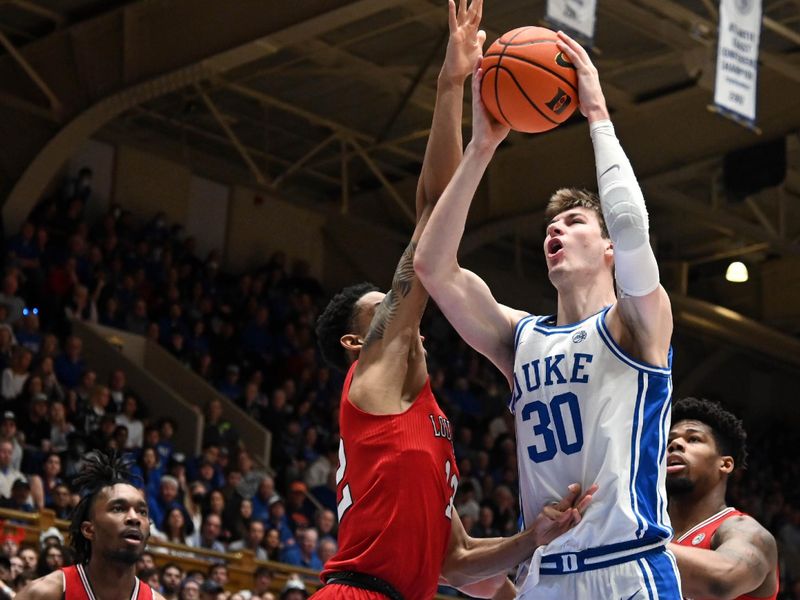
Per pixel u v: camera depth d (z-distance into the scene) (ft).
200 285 57.67
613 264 11.83
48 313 49.83
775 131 53.01
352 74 54.85
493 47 11.34
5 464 36.47
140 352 53.52
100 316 52.75
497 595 12.98
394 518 11.00
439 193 12.19
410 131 61.00
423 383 11.68
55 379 43.16
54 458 37.68
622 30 51.21
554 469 10.99
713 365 80.84
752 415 85.61
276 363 57.16
